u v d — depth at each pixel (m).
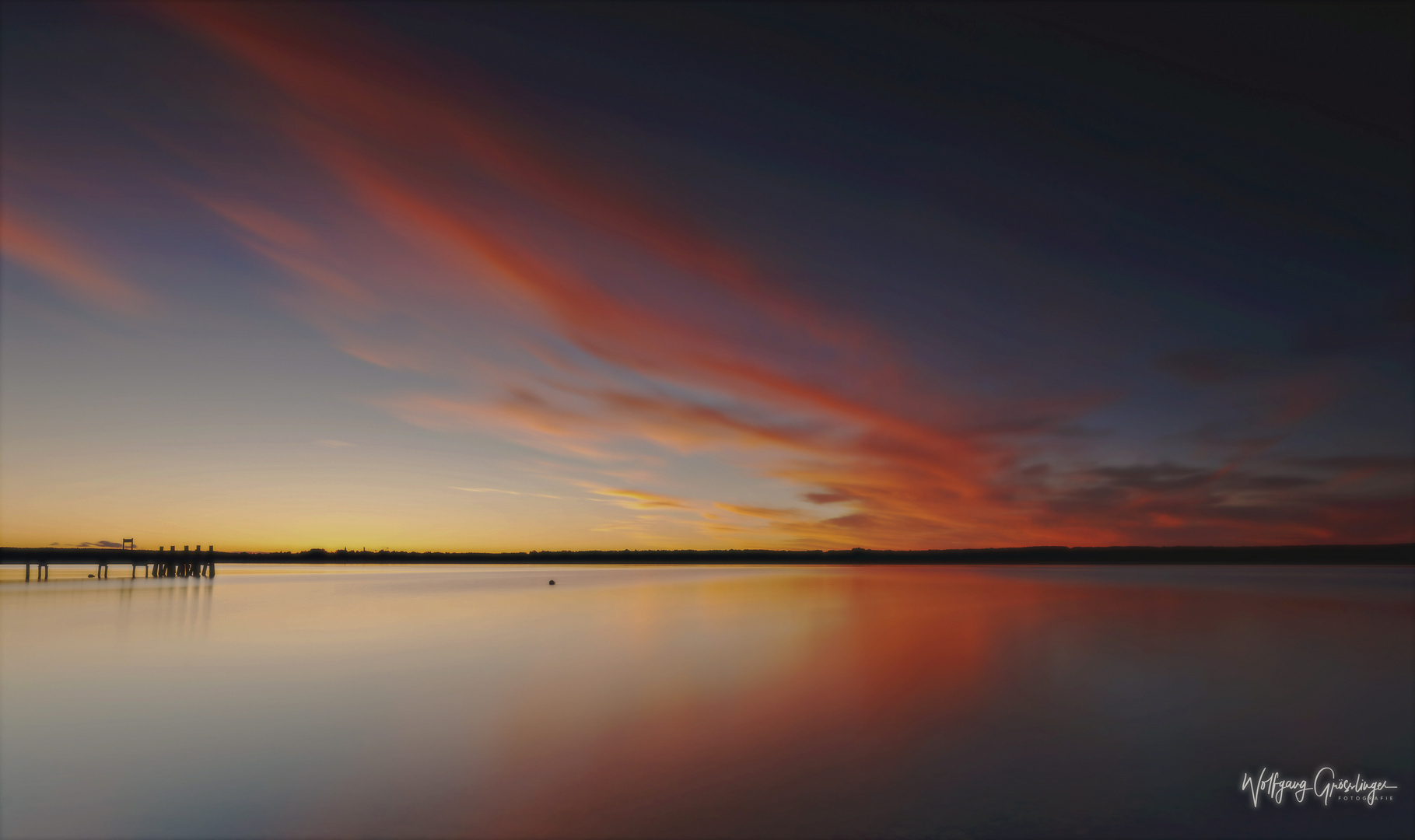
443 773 11.20
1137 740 13.37
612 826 9.38
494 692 16.42
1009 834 9.34
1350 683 18.20
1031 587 55.66
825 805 10.16
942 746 12.79
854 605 38.03
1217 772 11.73
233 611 34.16
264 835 9.12
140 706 15.14
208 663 19.95
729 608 36.25
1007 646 23.34
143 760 11.76
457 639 24.73
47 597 43.53
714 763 11.75
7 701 15.70
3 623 28.95
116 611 33.84
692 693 16.42
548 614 33.41
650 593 47.59
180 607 36.12
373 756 11.97
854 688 17.00
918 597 44.28
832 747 12.65
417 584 62.56
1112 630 27.70
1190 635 26.55
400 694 16.25
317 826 9.34
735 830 9.30
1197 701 16.20
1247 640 25.20
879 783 10.98
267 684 17.28
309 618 31.09
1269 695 16.91
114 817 9.57
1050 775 11.44
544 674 18.45
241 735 13.12
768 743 12.84
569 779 11.00
